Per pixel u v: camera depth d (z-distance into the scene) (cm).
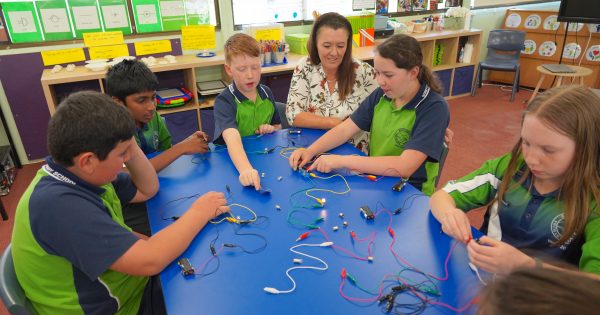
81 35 299
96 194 92
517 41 444
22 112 299
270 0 359
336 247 94
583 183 90
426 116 140
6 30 278
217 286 82
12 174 289
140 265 84
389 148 153
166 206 116
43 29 287
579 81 423
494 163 117
